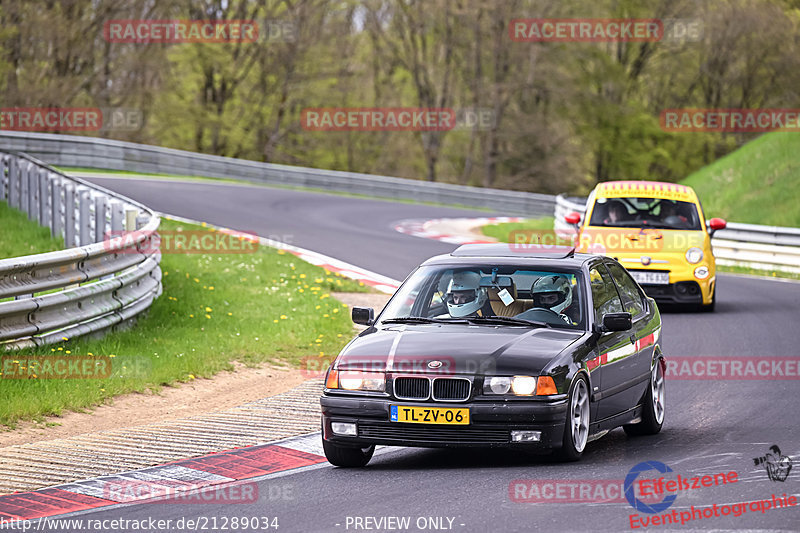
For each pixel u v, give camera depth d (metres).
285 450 30.64
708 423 34.97
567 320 30.14
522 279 31.22
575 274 31.16
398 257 82.38
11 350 38.28
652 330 34.44
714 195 124.88
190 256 72.50
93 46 197.62
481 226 123.94
